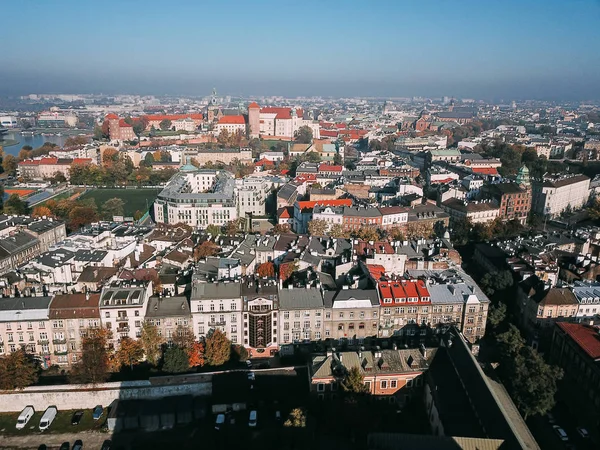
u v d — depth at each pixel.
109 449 191.88
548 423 197.12
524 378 196.00
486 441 155.12
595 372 193.75
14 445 194.25
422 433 192.38
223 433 194.50
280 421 199.25
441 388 195.88
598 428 189.62
